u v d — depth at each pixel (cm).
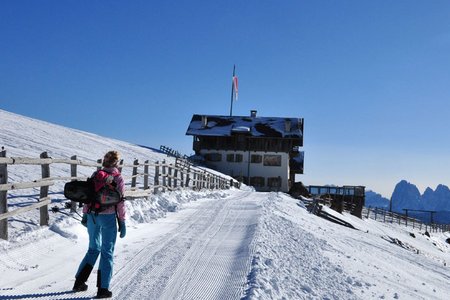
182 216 1612
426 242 5072
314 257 1187
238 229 1387
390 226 5428
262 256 977
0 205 814
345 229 2839
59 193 1284
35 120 4072
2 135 2567
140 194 1633
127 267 802
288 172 7294
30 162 911
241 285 741
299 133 7050
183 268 828
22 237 849
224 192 3594
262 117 7588
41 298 595
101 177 620
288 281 835
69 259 820
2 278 666
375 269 1411
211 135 7062
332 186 5272
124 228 630
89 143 3741
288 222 1864
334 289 884
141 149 4950
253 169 7075
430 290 1378
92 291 645
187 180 2758
